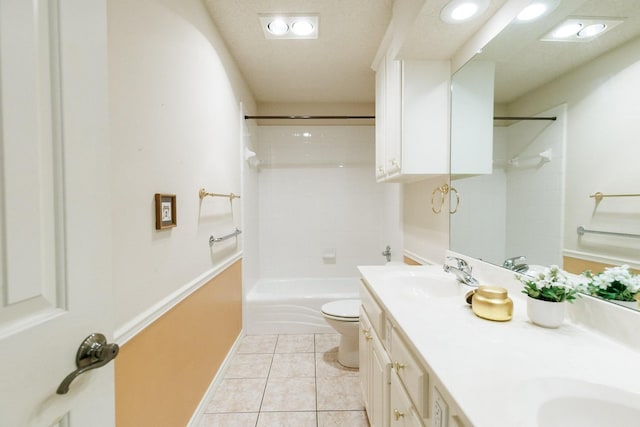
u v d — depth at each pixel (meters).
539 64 1.04
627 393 0.55
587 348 0.73
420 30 1.31
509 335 0.80
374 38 1.99
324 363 2.09
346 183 3.39
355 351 2.03
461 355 0.69
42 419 0.47
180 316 1.30
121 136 0.89
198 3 1.52
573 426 0.54
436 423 0.66
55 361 0.49
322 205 3.39
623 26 0.76
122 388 0.89
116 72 0.87
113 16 0.86
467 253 1.51
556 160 0.99
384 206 3.36
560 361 0.66
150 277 1.05
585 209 0.88
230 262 2.07
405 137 1.57
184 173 1.33
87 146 0.56
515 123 1.18
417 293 1.35
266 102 3.28
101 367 0.61
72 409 0.53
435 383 0.66
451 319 0.92
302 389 1.79
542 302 0.85
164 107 1.15
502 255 1.27
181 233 1.30
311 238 3.40
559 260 0.98
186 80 1.36
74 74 0.53
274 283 3.31
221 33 1.90
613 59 0.79
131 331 0.92
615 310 0.76
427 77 1.56
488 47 1.25
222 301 1.92
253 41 2.01
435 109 1.57
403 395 0.88
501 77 1.22
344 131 3.35
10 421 0.42
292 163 3.36
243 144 2.51
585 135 0.88
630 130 0.74
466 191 1.49
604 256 0.81
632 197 0.74
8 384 0.42
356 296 2.63
